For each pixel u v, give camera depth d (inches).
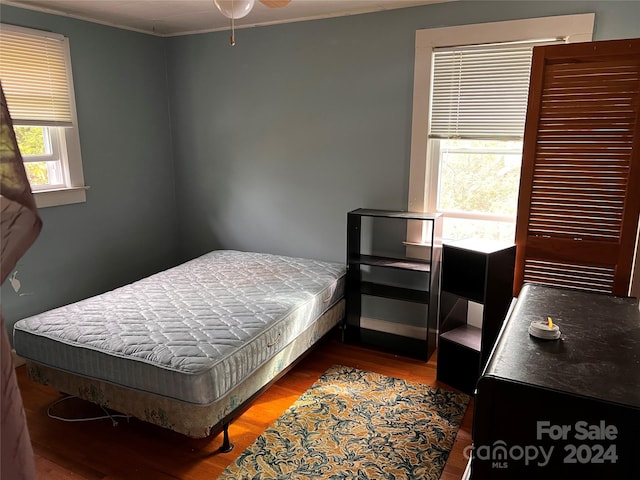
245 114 147.3
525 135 97.2
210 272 129.4
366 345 130.3
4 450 20.1
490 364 53.2
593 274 96.9
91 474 80.7
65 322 93.9
